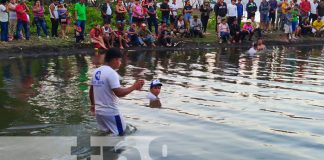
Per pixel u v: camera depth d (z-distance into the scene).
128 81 13.74
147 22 25.58
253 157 7.03
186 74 15.42
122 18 24.05
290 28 28.75
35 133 8.06
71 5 28.00
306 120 9.37
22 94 11.56
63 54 20.92
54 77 14.40
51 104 10.41
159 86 11.24
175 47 24.70
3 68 16.30
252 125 8.91
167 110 10.03
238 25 26.81
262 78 14.80
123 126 8.20
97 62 18.39
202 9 27.38
